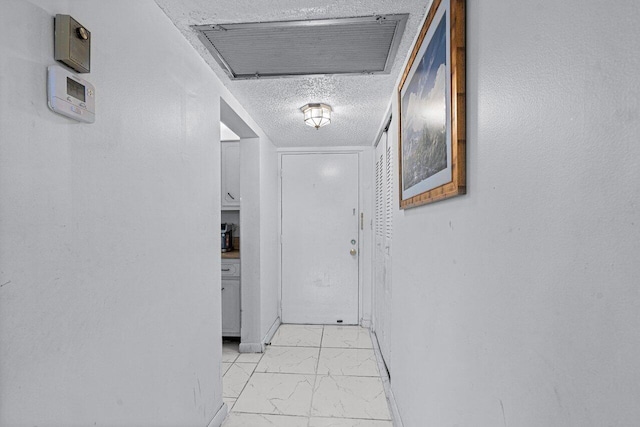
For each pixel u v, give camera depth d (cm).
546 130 57
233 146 347
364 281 374
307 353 304
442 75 104
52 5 83
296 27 144
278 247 381
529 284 62
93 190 97
